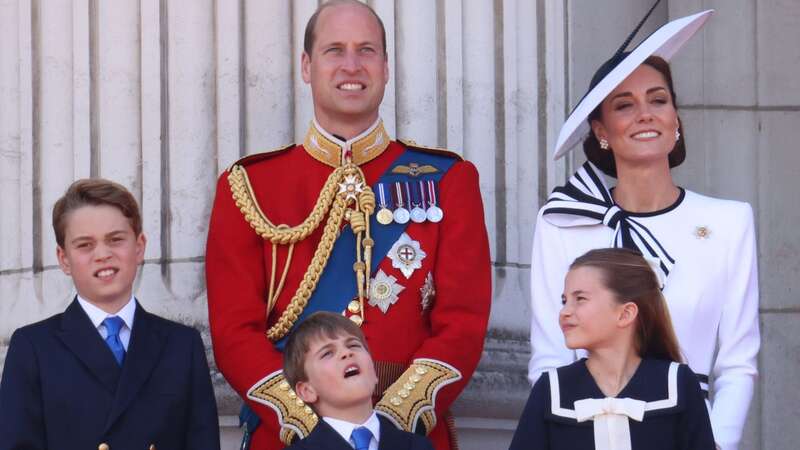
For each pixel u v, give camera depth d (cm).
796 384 2697
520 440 1836
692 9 2678
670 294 2034
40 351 1933
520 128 2450
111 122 2375
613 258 1869
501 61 2445
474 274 2081
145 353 1950
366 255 2072
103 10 2397
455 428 2211
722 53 2719
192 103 2366
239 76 2372
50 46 2427
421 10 2414
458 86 2417
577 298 1859
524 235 2433
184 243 2341
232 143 2361
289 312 2061
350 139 2141
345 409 1864
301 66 2244
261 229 2088
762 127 2720
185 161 2356
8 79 2456
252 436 2039
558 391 1838
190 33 2377
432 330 2067
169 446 1942
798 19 2733
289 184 2144
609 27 2602
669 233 2066
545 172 2462
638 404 1797
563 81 2506
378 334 2042
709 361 2048
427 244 2092
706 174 2703
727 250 2055
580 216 2088
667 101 2095
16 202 2433
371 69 2130
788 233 2708
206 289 2264
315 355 1867
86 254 1952
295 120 2378
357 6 2152
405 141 2198
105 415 1914
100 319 1962
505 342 2377
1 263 2430
